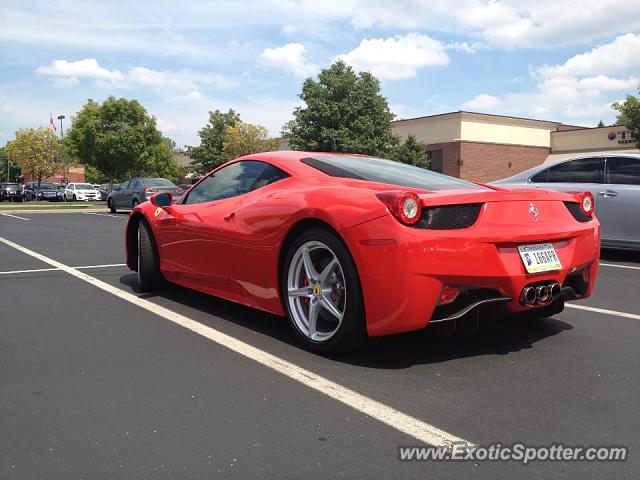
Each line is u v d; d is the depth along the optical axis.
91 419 2.35
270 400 2.54
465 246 2.79
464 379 2.80
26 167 58.47
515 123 40.22
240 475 1.91
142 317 4.06
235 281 3.80
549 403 2.51
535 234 2.97
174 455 2.05
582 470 1.94
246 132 47.69
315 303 3.19
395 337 3.51
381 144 38.19
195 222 4.17
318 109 37.47
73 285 5.34
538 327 3.75
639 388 2.68
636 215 6.67
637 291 5.00
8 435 2.21
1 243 9.18
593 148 38.88
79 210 22.47
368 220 2.83
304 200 3.21
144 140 33.16
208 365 3.02
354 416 2.37
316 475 1.91
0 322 3.93
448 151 39.25
